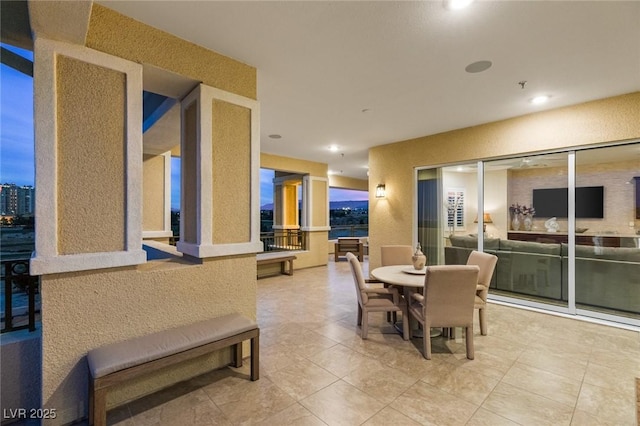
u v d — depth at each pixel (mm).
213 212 2318
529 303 4000
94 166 1797
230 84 2436
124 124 1903
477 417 1819
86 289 1783
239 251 2434
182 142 2602
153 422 1777
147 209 4520
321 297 4586
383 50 2354
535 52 2375
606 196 4086
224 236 2379
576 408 1906
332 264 7824
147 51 2004
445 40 2213
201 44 2248
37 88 1608
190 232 2502
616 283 3541
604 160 3924
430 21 1990
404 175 5211
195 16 1929
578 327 3305
